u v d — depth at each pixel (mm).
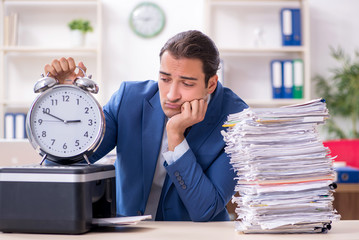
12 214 1016
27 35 4715
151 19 4758
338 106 4797
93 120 1137
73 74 1243
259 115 1022
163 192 1415
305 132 1039
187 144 1277
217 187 1312
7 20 4512
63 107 1135
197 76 1221
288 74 4465
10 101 4453
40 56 4707
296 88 4461
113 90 4758
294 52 4781
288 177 1016
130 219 1063
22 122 4387
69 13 4734
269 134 1032
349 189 2760
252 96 4816
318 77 4840
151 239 961
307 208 1020
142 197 1422
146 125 1413
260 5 4836
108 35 4762
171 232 1046
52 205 1003
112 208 1163
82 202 1003
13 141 1590
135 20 4750
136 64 4770
